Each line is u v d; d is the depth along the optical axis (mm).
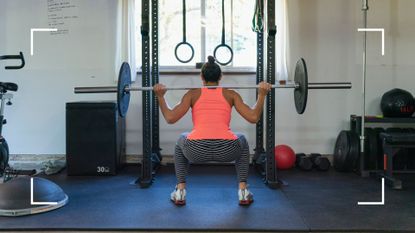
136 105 4422
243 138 2861
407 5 4316
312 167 4172
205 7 4383
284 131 4434
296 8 4332
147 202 2990
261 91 2795
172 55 4418
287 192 3289
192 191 3314
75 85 4422
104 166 3912
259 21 3857
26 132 4477
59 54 4402
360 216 2652
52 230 2404
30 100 4453
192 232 2393
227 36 4391
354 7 4320
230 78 4395
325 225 2473
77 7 4359
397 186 3408
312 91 4398
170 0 4371
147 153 3531
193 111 2766
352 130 4211
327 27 4344
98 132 3898
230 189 3383
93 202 2990
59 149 4480
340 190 3357
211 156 2699
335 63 4359
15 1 4375
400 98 3955
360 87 4371
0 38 4402
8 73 4430
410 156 4117
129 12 4176
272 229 2404
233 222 2523
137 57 4375
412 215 2676
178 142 2873
